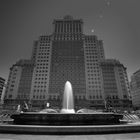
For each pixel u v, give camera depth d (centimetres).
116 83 9600
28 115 1234
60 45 11250
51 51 10975
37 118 1209
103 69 10131
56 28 12150
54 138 789
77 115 1213
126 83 9962
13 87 9581
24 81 9781
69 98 2656
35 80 9794
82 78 9875
